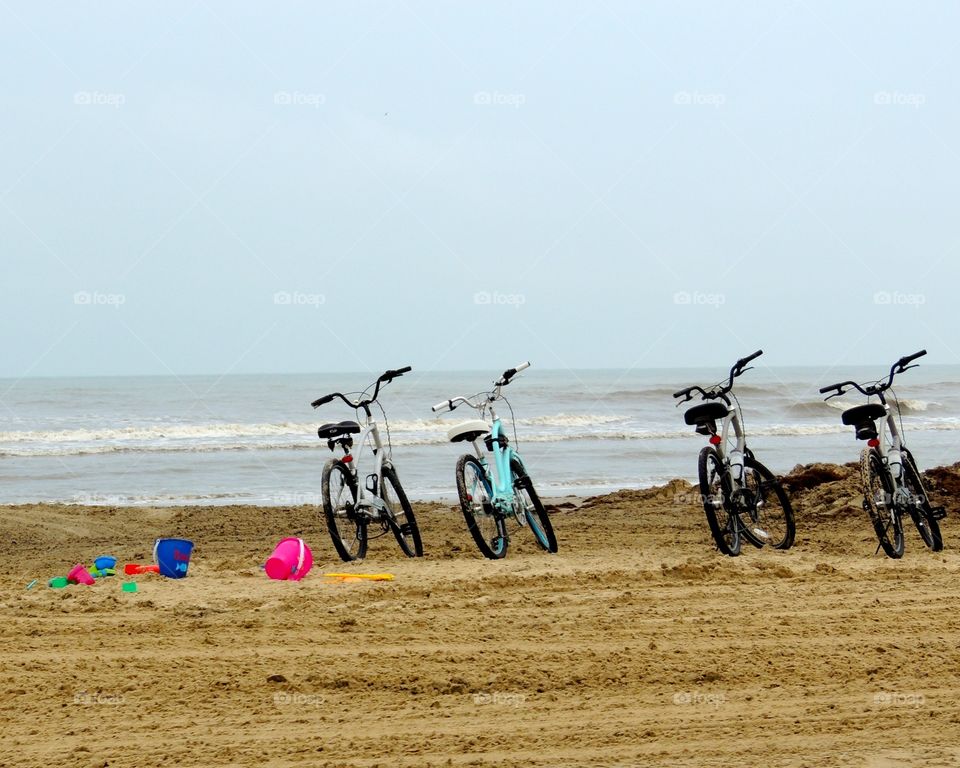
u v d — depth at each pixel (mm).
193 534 29719
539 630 15336
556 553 24359
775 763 10023
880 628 15430
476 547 25328
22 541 28547
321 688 12594
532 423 97000
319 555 24703
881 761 10039
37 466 57531
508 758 10211
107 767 10016
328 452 66875
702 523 30062
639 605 17094
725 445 23688
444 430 87750
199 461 60500
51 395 144375
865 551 23656
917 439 73375
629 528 29172
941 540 24172
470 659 13734
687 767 9914
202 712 11680
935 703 11930
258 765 10062
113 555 25406
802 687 12594
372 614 16359
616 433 80750
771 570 20047
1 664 13516
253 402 131875
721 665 13445
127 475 52781
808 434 82812
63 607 16906
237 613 16484
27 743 10703
